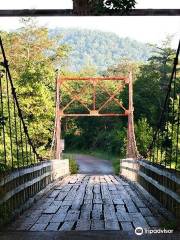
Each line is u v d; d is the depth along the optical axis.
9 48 49.75
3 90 24.67
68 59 54.06
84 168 50.31
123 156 52.62
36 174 12.45
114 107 73.81
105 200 12.23
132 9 6.77
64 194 14.06
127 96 61.59
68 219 8.70
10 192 8.09
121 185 18.20
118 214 9.41
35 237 6.66
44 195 13.48
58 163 21.61
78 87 75.94
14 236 6.73
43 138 36.94
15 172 8.58
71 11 6.85
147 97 60.59
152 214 9.38
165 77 63.09
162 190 9.45
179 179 7.39
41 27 52.00
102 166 53.28
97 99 76.75
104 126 77.19
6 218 7.68
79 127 80.81
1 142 22.44
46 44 52.44
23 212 9.51
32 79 38.75
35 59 51.00
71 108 77.75
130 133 32.03
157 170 10.25
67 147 83.31
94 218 8.86
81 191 15.22
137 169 16.75
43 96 35.94
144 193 13.05
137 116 59.84
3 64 9.02
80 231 7.11
